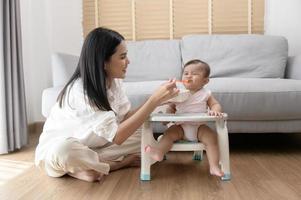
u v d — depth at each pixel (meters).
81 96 1.44
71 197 1.23
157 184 1.36
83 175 1.41
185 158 1.83
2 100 1.97
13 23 2.06
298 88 1.88
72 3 2.83
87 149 1.40
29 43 2.65
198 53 2.51
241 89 1.88
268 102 1.87
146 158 1.42
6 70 2.02
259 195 1.21
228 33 2.78
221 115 1.41
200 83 1.57
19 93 2.15
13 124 2.07
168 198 1.19
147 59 2.52
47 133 1.51
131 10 2.81
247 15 2.75
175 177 1.46
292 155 1.87
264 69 2.43
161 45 2.59
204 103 1.58
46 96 1.98
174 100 1.49
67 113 1.48
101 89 1.44
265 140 2.33
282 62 2.45
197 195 1.22
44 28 2.74
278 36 2.54
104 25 2.84
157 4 2.80
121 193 1.26
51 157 1.39
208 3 2.76
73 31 2.85
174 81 1.43
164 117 1.40
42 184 1.39
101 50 1.42
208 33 2.78
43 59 2.74
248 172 1.52
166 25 2.81
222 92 1.88
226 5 2.76
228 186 1.32
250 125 1.93
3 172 1.59
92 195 1.24
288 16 2.71
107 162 1.56
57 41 2.83
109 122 1.40
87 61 1.44
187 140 1.53
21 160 1.84
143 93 1.91
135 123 1.39
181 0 2.78
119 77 1.50
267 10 2.75
